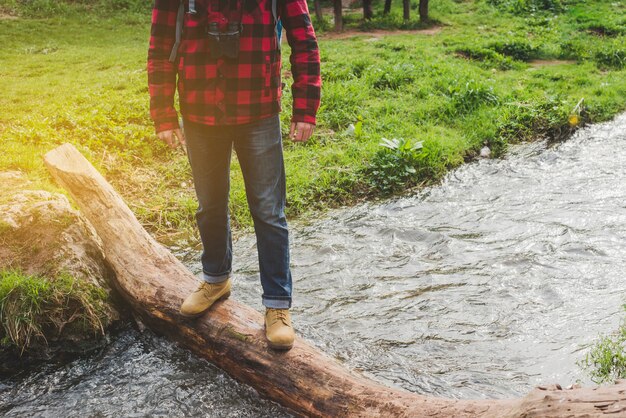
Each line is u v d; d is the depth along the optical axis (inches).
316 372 121.9
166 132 117.6
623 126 353.4
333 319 167.2
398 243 215.5
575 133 342.6
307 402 119.9
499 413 96.8
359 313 170.1
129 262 160.4
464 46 490.3
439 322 164.2
